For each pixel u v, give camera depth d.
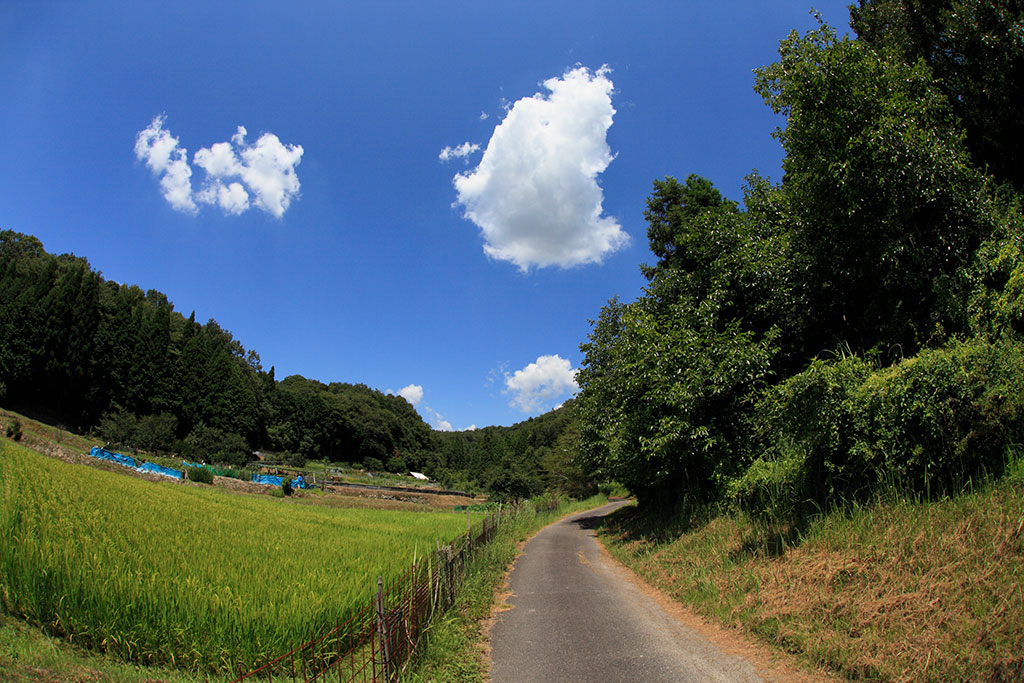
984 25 10.80
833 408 8.12
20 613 6.25
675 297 20.39
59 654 5.44
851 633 5.39
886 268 10.66
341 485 57.38
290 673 5.83
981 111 11.51
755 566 8.36
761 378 13.36
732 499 11.85
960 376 6.60
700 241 18.48
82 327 65.31
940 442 6.74
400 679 5.02
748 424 12.98
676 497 16.72
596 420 24.55
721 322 16.97
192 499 21.86
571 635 7.11
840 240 11.80
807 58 11.25
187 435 75.62
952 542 5.66
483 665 6.01
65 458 32.50
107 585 6.41
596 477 28.92
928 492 6.61
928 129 9.88
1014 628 4.23
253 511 21.20
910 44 13.45
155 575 7.12
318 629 6.41
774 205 15.73
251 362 136.38
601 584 11.04
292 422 114.75
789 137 12.17
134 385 72.75
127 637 5.89
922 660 4.45
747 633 6.46
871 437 7.66
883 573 5.94
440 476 113.75
